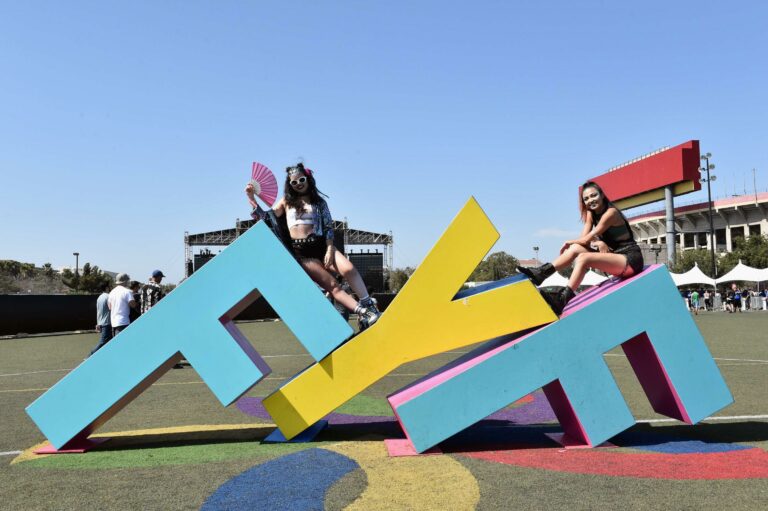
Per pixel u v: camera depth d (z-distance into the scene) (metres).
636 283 4.36
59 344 17.81
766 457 3.89
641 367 4.77
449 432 4.11
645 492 3.16
